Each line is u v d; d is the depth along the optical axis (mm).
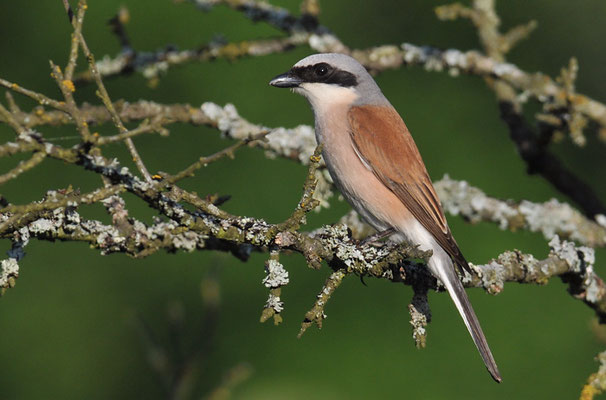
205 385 10906
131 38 12141
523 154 9328
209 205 5188
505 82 8898
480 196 8508
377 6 12977
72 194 5059
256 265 11523
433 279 6754
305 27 9242
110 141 4699
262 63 12266
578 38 12922
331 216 11570
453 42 12820
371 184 7961
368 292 11289
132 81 12117
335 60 8500
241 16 12250
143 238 5711
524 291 11086
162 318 11695
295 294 11344
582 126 8289
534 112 12578
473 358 10898
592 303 7234
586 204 9227
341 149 8141
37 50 12031
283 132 8523
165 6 12281
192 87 12211
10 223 4684
